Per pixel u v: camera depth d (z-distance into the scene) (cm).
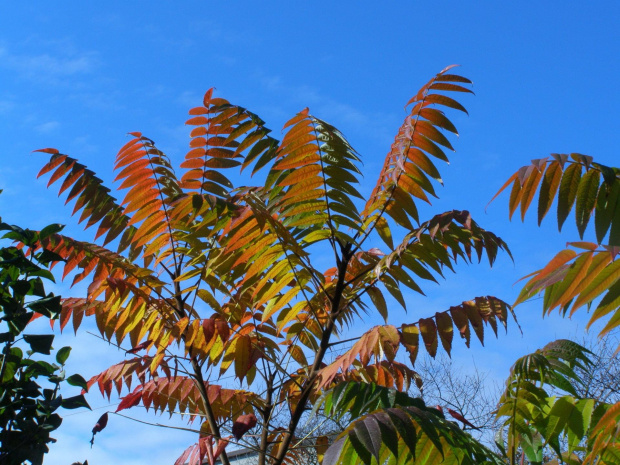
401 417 200
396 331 243
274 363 299
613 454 241
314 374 282
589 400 264
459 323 259
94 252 317
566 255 166
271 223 262
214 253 316
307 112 275
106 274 319
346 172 276
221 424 314
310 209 285
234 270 303
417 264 289
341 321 356
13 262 221
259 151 320
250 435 307
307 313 358
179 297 329
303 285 310
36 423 217
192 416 325
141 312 316
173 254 335
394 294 299
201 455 281
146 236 326
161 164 342
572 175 183
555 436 267
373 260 331
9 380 221
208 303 329
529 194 194
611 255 160
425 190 282
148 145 345
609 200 175
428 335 254
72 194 351
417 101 274
